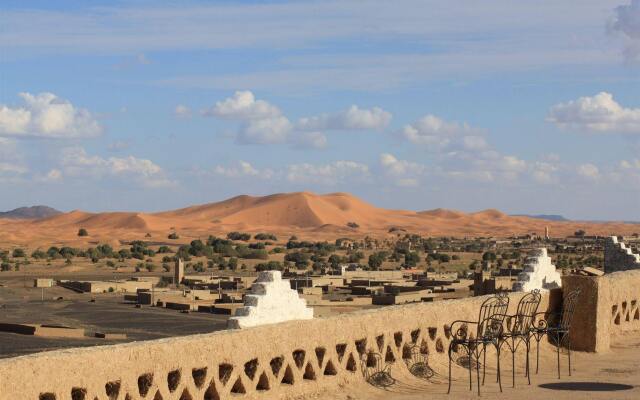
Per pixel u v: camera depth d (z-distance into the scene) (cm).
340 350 1530
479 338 1633
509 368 1795
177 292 9769
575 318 1992
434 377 1645
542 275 2066
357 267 14450
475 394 1520
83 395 1091
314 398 1423
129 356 1152
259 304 1459
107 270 15000
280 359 1398
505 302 1888
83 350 1116
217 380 1279
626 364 1853
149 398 1177
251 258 18025
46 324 6800
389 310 1628
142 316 7706
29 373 1025
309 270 14025
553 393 1532
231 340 1306
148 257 17862
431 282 9862
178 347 1222
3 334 5969
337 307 7250
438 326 1719
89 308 8519
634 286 2247
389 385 1556
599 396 1504
